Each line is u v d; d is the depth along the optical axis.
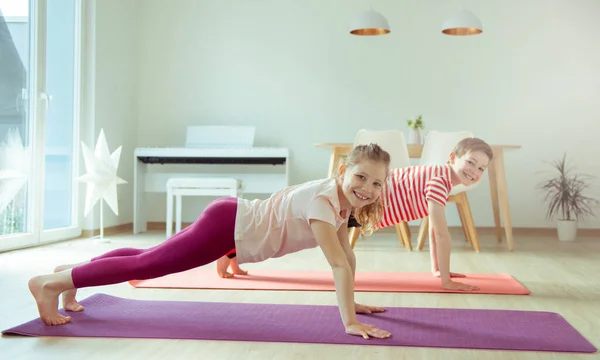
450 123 6.11
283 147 6.24
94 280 2.22
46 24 4.77
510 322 2.33
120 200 5.95
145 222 6.05
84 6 5.34
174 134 6.36
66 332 2.13
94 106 5.40
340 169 2.23
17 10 4.41
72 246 4.70
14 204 4.45
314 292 2.94
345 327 2.14
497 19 6.06
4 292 2.93
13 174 4.39
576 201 5.89
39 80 4.65
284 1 6.27
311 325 2.26
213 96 6.33
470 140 3.09
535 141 6.04
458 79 6.10
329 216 2.13
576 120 6.00
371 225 2.46
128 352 1.93
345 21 6.21
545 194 6.03
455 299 2.83
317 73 6.24
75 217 5.27
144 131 6.38
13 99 4.38
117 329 2.18
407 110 6.15
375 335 2.09
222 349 1.97
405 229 4.79
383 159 2.12
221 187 5.32
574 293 3.00
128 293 2.87
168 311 2.47
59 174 5.03
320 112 6.24
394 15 6.16
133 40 6.23
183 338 2.08
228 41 6.32
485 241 5.44
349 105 6.21
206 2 6.34
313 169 6.25
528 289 3.11
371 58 6.20
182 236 2.25
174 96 6.36
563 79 6.01
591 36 5.98
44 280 2.23
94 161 4.98
